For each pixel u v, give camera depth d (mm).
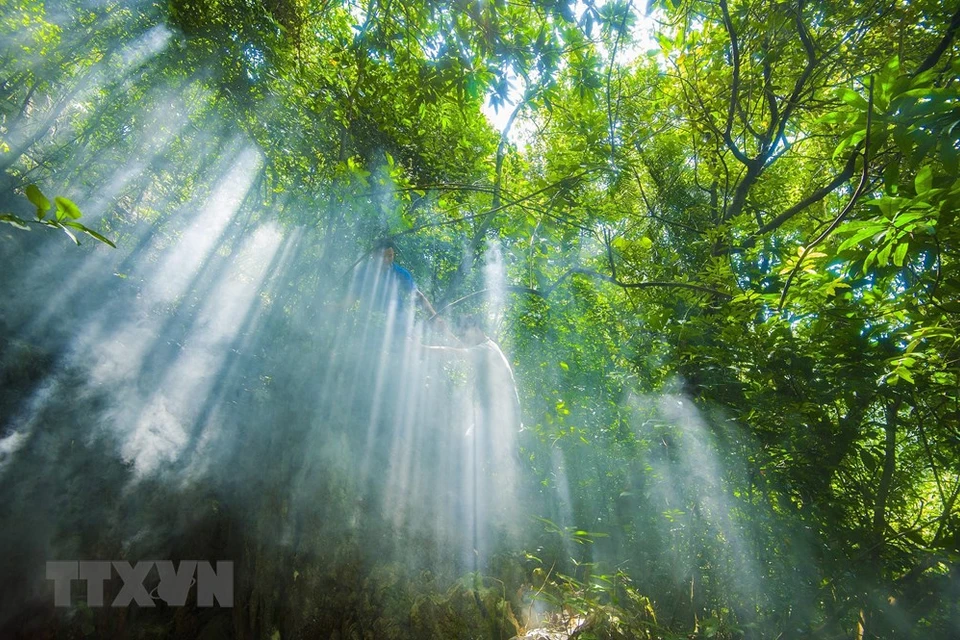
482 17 3508
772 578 3188
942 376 2830
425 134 4875
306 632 2809
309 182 3998
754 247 4648
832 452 3086
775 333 3203
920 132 2264
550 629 2830
